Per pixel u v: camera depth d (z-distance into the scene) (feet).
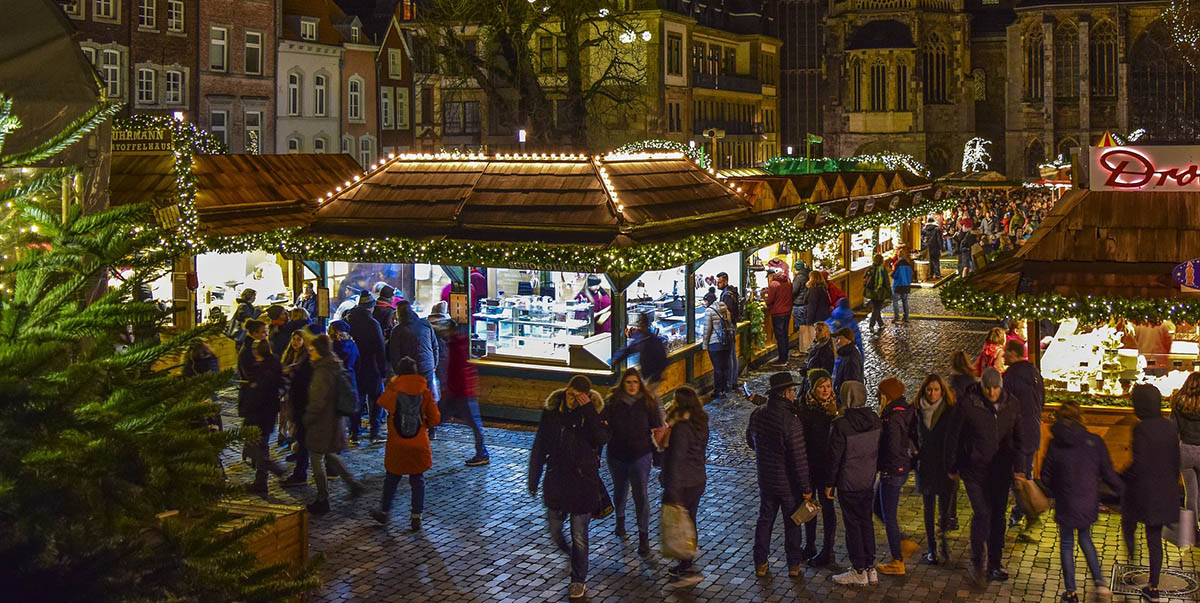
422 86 287.69
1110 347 56.80
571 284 71.20
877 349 100.83
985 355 59.62
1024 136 381.19
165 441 19.80
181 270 83.05
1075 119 376.68
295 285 89.35
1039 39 378.73
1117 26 368.68
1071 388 56.49
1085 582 43.32
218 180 90.02
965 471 43.09
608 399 47.83
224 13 204.44
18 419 18.16
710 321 77.30
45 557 18.63
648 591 42.93
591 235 68.13
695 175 83.30
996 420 42.93
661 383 73.56
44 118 38.86
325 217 75.87
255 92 212.02
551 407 42.50
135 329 20.08
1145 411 41.19
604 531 50.19
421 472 49.85
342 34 239.71
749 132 359.25
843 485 42.57
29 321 18.88
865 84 379.35
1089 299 52.03
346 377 52.70
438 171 75.92
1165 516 40.70
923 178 151.94
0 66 38.01
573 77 190.60
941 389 44.70
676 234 71.87
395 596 42.42
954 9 383.04
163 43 193.16
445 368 65.10
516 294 72.54
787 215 96.48
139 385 19.92
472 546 48.14
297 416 56.29
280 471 56.44
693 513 42.96
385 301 71.77
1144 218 55.62
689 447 42.60
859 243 129.29
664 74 306.35
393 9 258.57
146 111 190.29
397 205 74.33
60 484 18.66
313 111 226.99
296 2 227.61
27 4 39.40
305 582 21.97
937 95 386.73
